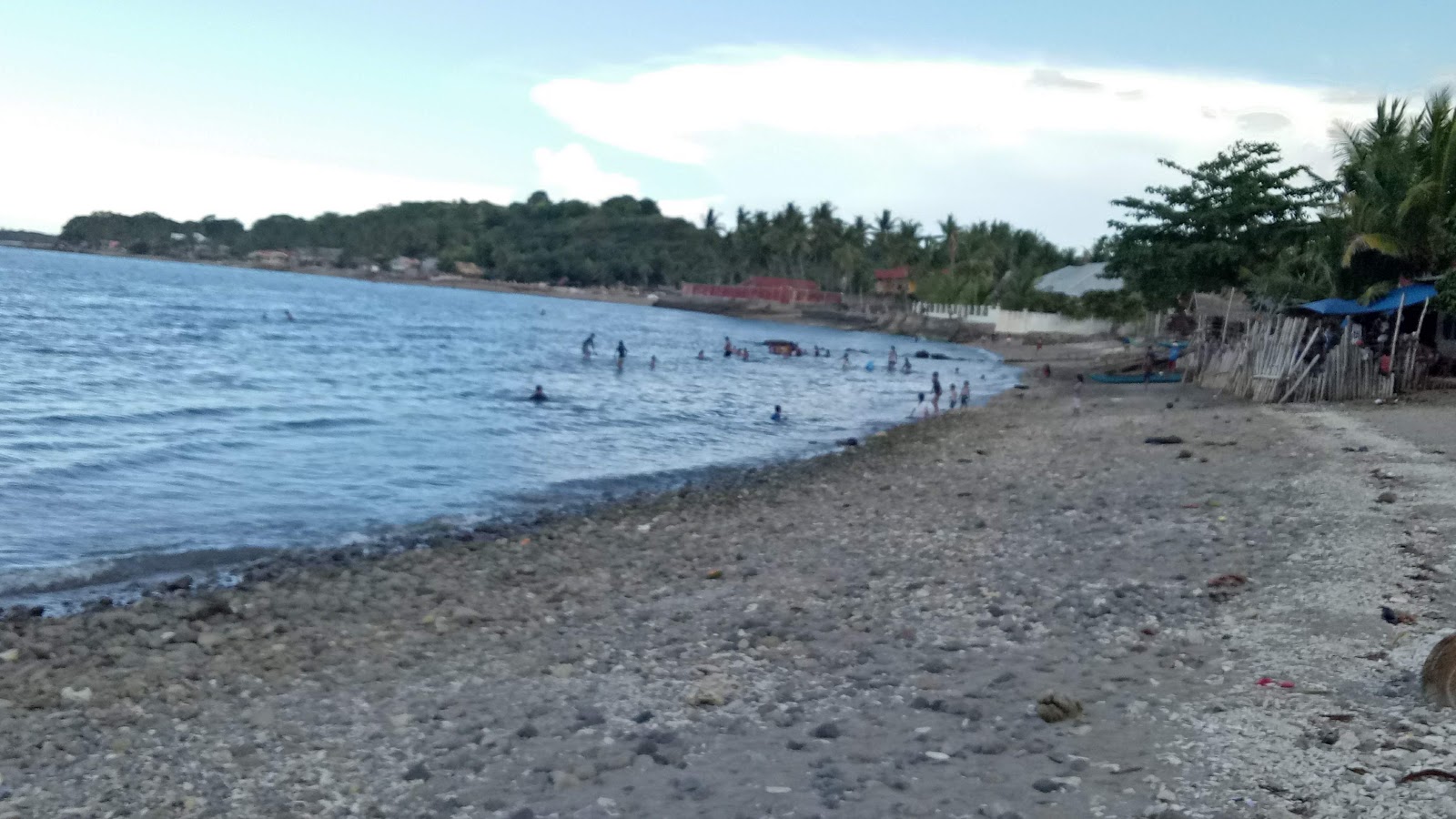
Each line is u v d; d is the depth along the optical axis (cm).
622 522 1927
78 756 820
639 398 4484
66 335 6038
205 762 802
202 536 1761
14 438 2625
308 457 2586
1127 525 1586
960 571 1369
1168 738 732
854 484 2333
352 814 697
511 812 683
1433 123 3350
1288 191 4391
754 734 810
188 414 3253
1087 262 11550
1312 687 819
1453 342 3350
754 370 6397
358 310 11475
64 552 1616
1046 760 709
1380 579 1141
